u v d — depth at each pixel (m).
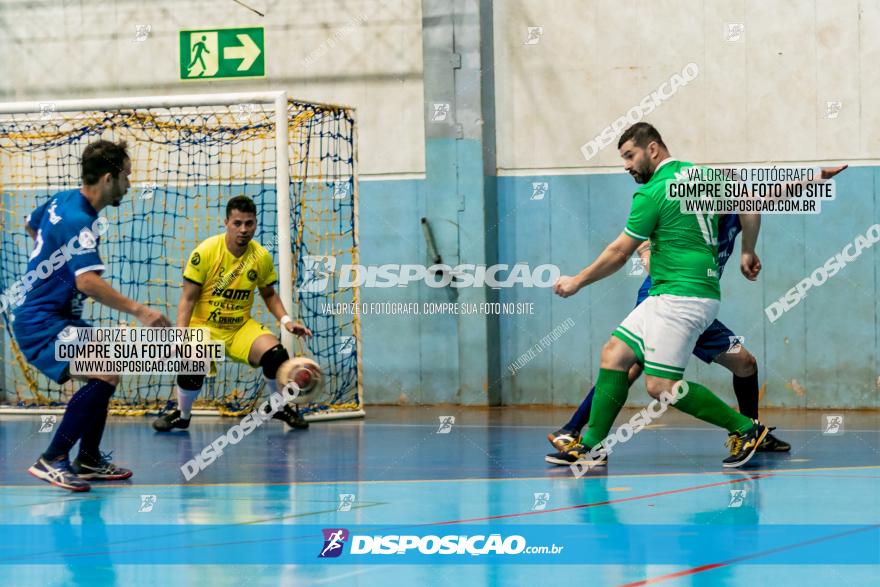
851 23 11.68
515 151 12.62
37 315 6.79
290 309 10.56
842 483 6.71
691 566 4.51
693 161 12.07
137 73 13.63
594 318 12.41
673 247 7.22
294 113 12.59
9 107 11.20
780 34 11.86
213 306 10.02
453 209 12.57
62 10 13.81
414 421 11.14
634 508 5.87
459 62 12.50
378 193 12.92
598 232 12.37
